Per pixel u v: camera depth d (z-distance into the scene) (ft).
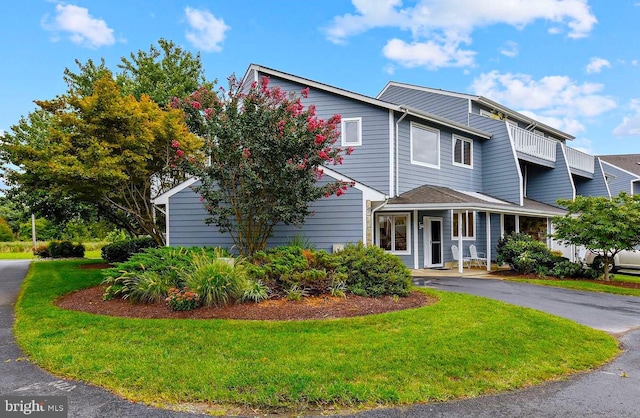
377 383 14.02
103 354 16.71
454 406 12.87
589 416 12.39
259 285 25.81
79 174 33.73
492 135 65.05
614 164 115.14
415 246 52.54
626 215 40.81
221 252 32.94
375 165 51.08
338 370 14.96
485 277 46.11
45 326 21.11
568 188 70.28
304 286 26.96
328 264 29.19
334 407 12.67
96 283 35.50
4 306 28.14
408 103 75.51
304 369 15.01
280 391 13.34
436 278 44.83
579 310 28.30
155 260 29.40
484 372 15.34
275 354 16.57
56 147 35.55
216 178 33.58
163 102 61.05
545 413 12.54
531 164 71.67
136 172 40.52
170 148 42.19
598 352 18.40
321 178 38.29
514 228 66.90
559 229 46.24
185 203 41.06
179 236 41.04
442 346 17.61
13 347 18.45
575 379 15.40
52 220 65.16
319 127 32.12
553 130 84.38
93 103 35.94
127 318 22.44
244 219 35.37
